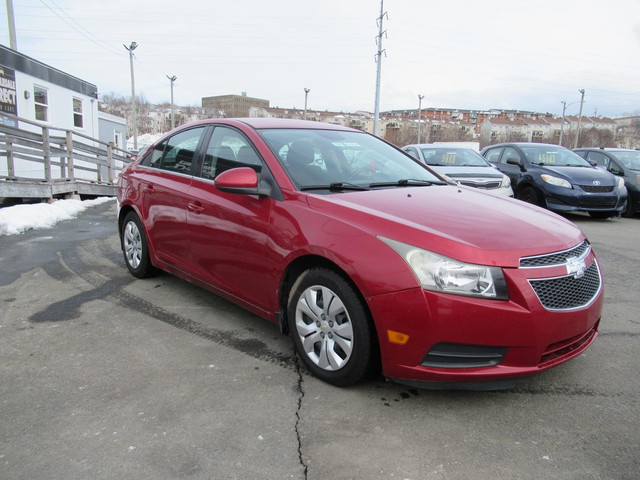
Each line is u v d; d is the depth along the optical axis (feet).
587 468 7.18
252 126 12.30
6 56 39.29
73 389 9.18
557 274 8.42
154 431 7.92
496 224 9.15
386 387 9.41
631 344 11.63
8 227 24.54
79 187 39.47
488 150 39.32
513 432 8.05
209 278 12.36
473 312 7.87
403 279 8.13
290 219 9.93
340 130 14.01
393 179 12.28
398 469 7.12
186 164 13.70
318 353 9.62
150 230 14.69
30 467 7.05
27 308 13.39
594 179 30.55
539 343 8.08
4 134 33.30
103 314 13.01
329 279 9.13
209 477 6.90
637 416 8.56
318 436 7.85
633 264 19.54
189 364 10.24
